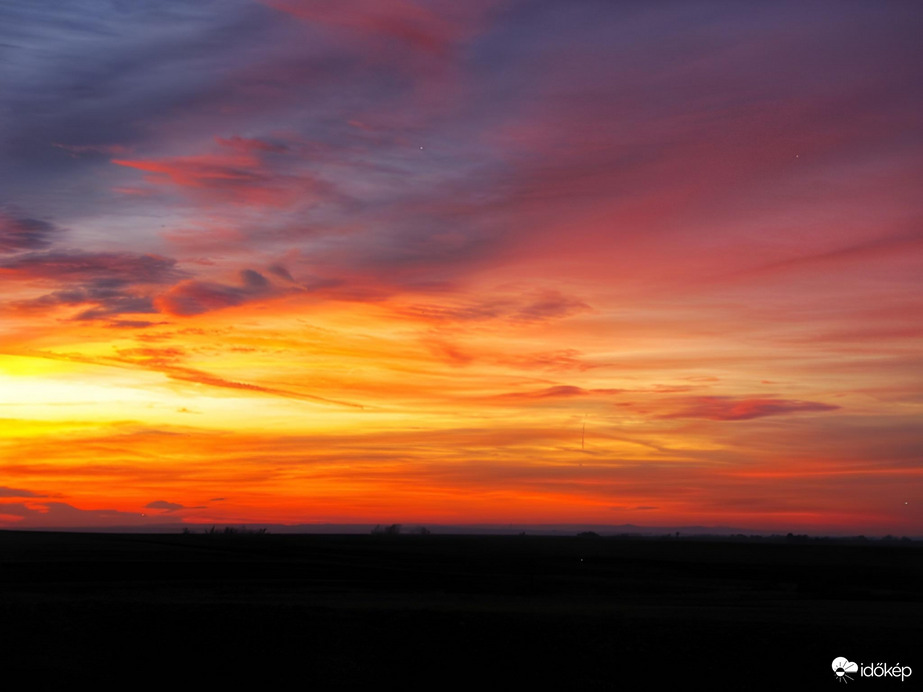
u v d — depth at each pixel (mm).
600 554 157500
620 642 33562
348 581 70438
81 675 28766
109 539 178625
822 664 31234
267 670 30172
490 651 32438
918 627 37125
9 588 58562
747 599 58625
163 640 32406
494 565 103500
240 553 118500
